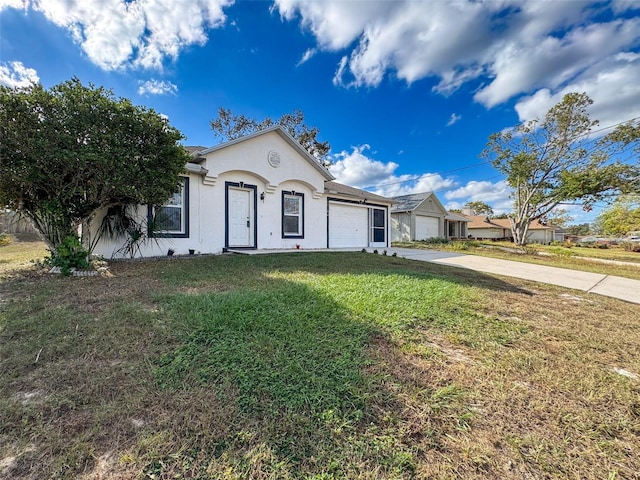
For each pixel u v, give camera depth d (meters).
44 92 4.84
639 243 26.30
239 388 1.93
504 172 23.11
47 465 1.34
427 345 2.77
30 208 5.75
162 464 1.37
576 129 19.64
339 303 3.73
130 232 7.41
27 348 2.39
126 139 5.48
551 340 3.07
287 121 23.39
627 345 2.99
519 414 1.83
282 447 1.49
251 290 4.23
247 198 10.03
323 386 1.99
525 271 8.45
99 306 3.43
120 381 1.97
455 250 15.19
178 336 2.63
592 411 1.90
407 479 1.34
